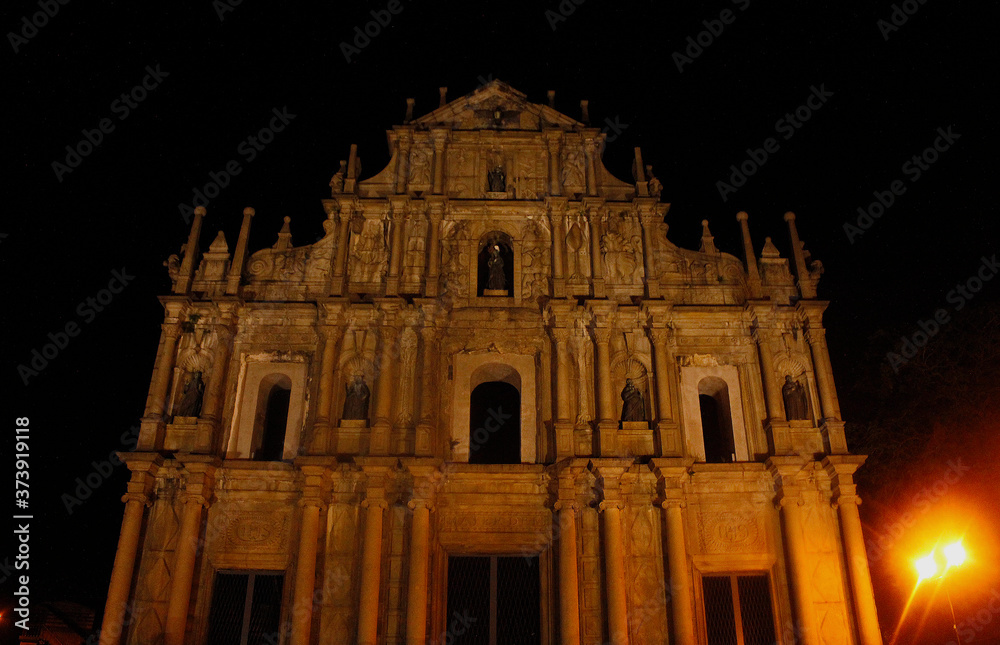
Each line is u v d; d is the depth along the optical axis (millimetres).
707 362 31609
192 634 27094
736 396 31109
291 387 31094
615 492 27922
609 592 26781
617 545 27297
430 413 29547
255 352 31234
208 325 31438
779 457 28500
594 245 32656
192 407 30031
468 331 31453
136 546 27625
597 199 33062
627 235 33375
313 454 28703
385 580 27500
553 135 34625
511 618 27922
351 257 32750
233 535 28312
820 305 31594
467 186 34312
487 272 33625
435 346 30734
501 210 33469
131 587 27344
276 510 28672
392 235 32625
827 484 29234
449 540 28422
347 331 31281
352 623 26953
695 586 27891
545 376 30734
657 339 30922
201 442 28953
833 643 27094
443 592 28031
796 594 27312
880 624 35719
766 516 28844
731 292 32625
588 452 29281
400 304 30984
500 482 29062
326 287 32406
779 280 32844
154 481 28734
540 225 33469
